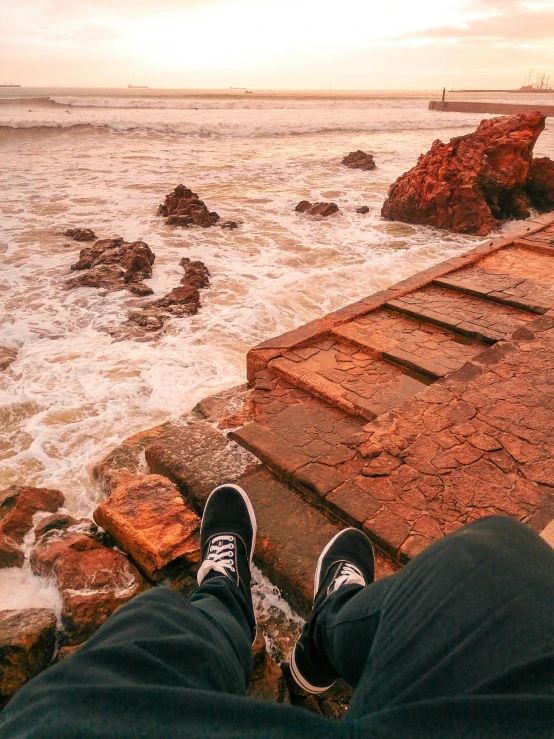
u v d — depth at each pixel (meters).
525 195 14.16
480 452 3.09
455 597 0.67
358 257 9.73
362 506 2.73
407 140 27.70
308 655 1.56
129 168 17.80
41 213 11.99
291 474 3.02
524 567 0.67
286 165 19.14
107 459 3.65
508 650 0.56
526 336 4.45
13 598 2.59
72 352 5.92
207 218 11.52
